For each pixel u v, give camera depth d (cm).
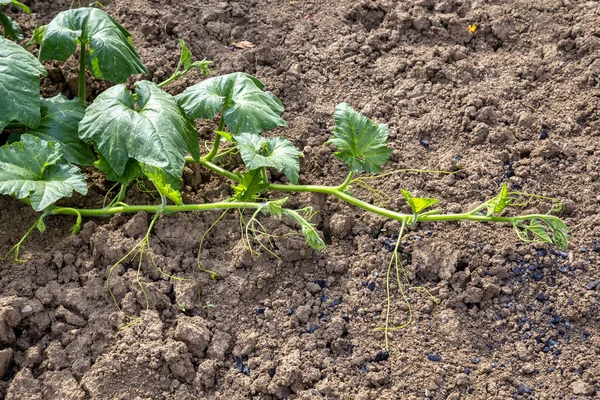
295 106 238
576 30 249
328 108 238
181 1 253
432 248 218
